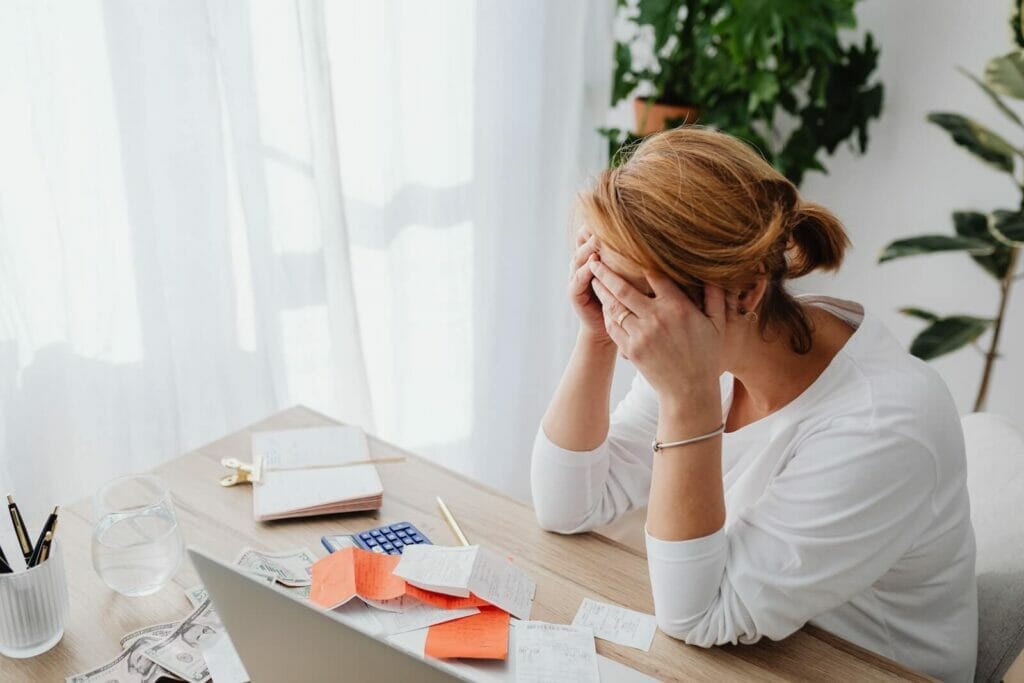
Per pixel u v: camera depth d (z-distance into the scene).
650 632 1.03
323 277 1.84
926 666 1.10
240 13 1.57
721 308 0.98
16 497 1.49
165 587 1.07
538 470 1.20
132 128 1.46
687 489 1.00
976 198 2.46
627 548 1.18
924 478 0.98
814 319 1.10
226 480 1.26
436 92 1.99
